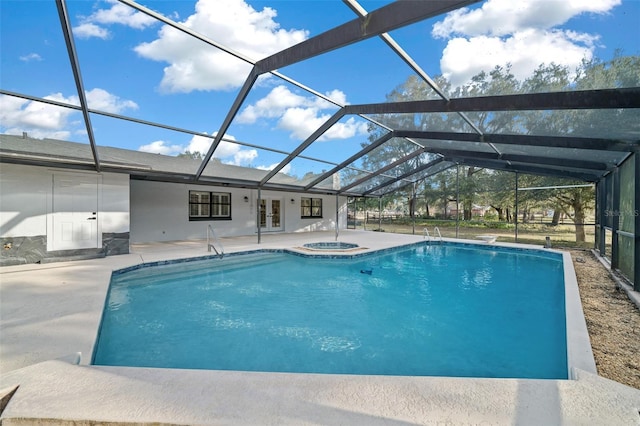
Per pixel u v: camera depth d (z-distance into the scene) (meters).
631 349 2.90
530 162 8.86
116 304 5.11
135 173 8.16
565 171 10.30
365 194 17.11
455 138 7.41
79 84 4.63
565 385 2.05
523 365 3.25
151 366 3.14
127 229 7.97
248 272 7.51
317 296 5.76
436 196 17.41
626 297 4.68
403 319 4.64
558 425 1.64
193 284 6.43
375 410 1.76
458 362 3.32
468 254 10.56
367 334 4.07
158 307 5.00
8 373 2.13
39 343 2.79
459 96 5.05
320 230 17.05
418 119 6.95
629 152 5.45
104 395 1.87
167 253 8.12
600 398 1.90
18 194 6.51
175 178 9.39
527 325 4.40
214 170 9.57
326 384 2.04
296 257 9.10
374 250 9.59
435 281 6.98
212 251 8.54
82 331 3.07
